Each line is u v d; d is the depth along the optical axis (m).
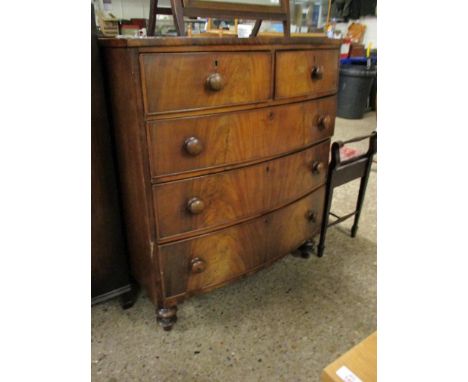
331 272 1.66
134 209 1.18
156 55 0.92
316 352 1.25
